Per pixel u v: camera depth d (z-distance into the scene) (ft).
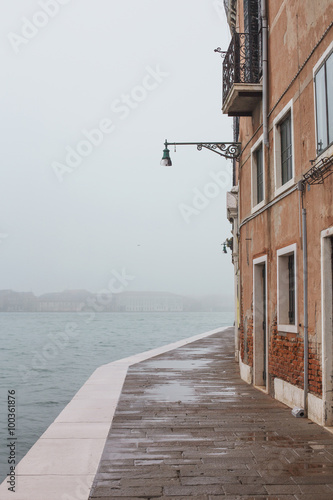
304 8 27.84
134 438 22.52
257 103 37.88
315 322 25.68
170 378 41.88
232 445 21.33
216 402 31.17
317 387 25.35
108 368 48.70
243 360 42.11
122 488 16.34
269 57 34.78
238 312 56.39
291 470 18.03
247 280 41.27
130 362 53.93
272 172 33.83
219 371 46.52
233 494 15.84
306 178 26.63
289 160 31.30
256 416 27.09
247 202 41.68
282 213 31.40
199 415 27.35
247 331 40.98
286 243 30.60
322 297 24.58
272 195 33.78
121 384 38.42
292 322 31.19
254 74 36.76
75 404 30.37
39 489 16.20
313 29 26.48
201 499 15.46
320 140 25.07
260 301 38.45
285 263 32.07
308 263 26.78
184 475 17.56
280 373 31.71
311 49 26.71
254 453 20.12
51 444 21.43
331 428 23.95
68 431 23.68
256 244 38.09
